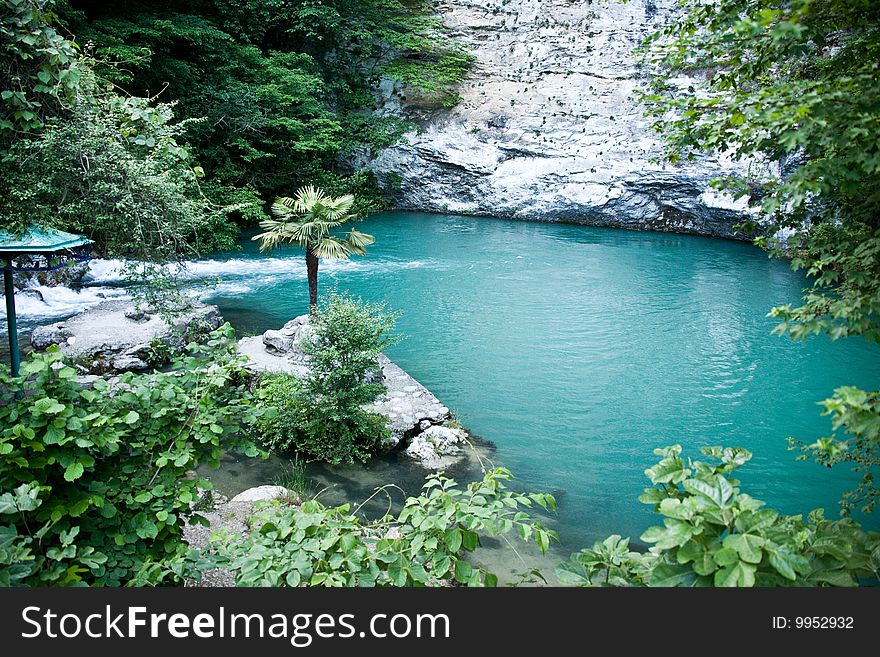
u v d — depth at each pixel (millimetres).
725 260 22719
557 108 29859
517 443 9828
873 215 4758
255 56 27109
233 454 9070
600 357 13641
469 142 30750
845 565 3199
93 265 18172
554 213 29516
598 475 8930
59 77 6012
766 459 9461
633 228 28359
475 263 21781
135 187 6590
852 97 3859
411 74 30953
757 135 4555
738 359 13602
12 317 6941
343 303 9273
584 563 3566
